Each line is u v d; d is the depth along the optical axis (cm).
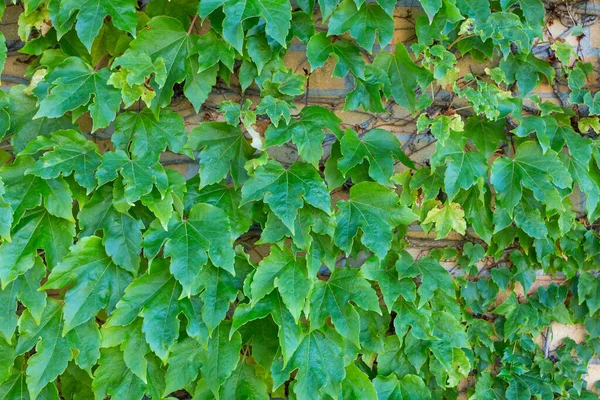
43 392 142
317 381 145
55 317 141
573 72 153
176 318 139
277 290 144
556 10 156
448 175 146
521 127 151
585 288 159
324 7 144
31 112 142
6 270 136
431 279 151
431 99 148
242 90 147
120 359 143
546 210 151
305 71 152
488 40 150
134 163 138
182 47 142
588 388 166
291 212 138
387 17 145
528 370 161
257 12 137
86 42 135
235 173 144
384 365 154
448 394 159
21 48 145
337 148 148
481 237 153
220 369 143
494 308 162
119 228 140
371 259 150
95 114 137
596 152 154
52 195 136
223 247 138
